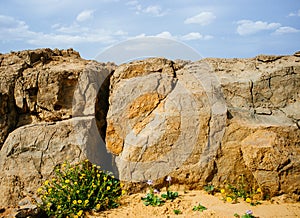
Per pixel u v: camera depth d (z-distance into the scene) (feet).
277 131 16.84
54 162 16.60
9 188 16.30
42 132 17.10
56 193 15.21
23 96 18.28
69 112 18.04
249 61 20.18
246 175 16.31
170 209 14.61
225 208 14.48
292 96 18.67
